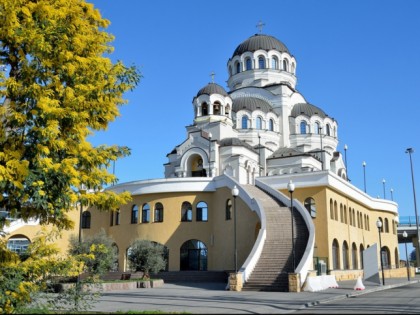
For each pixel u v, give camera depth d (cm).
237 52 7112
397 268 4944
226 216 3847
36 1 1362
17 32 1272
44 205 1267
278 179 3991
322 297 2183
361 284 2714
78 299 1512
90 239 3231
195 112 6038
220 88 6028
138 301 2041
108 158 1441
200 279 3616
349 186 4312
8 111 1293
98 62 1396
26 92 1283
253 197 3475
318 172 3797
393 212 5469
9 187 1228
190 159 5481
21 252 1414
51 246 1377
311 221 3116
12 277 1263
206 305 1853
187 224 4006
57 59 1348
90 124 1424
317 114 6606
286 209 3422
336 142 6794
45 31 1316
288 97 6625
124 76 1456
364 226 4766
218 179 3988
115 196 1441
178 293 2498
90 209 4475
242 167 5241
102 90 1408
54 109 1255
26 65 1324
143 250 3300
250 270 2750
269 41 7050
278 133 6394
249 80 6900
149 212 4134
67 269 1382
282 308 1752
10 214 1311
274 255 2878
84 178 1389
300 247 2923
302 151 6119
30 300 1309
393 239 5425
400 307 1784
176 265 3944
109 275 3669
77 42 1373
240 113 6234
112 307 1781
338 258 3856
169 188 4081
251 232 3506
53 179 1274
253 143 6131
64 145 1299
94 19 1527
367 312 1603
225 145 5366
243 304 1892
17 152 1240
